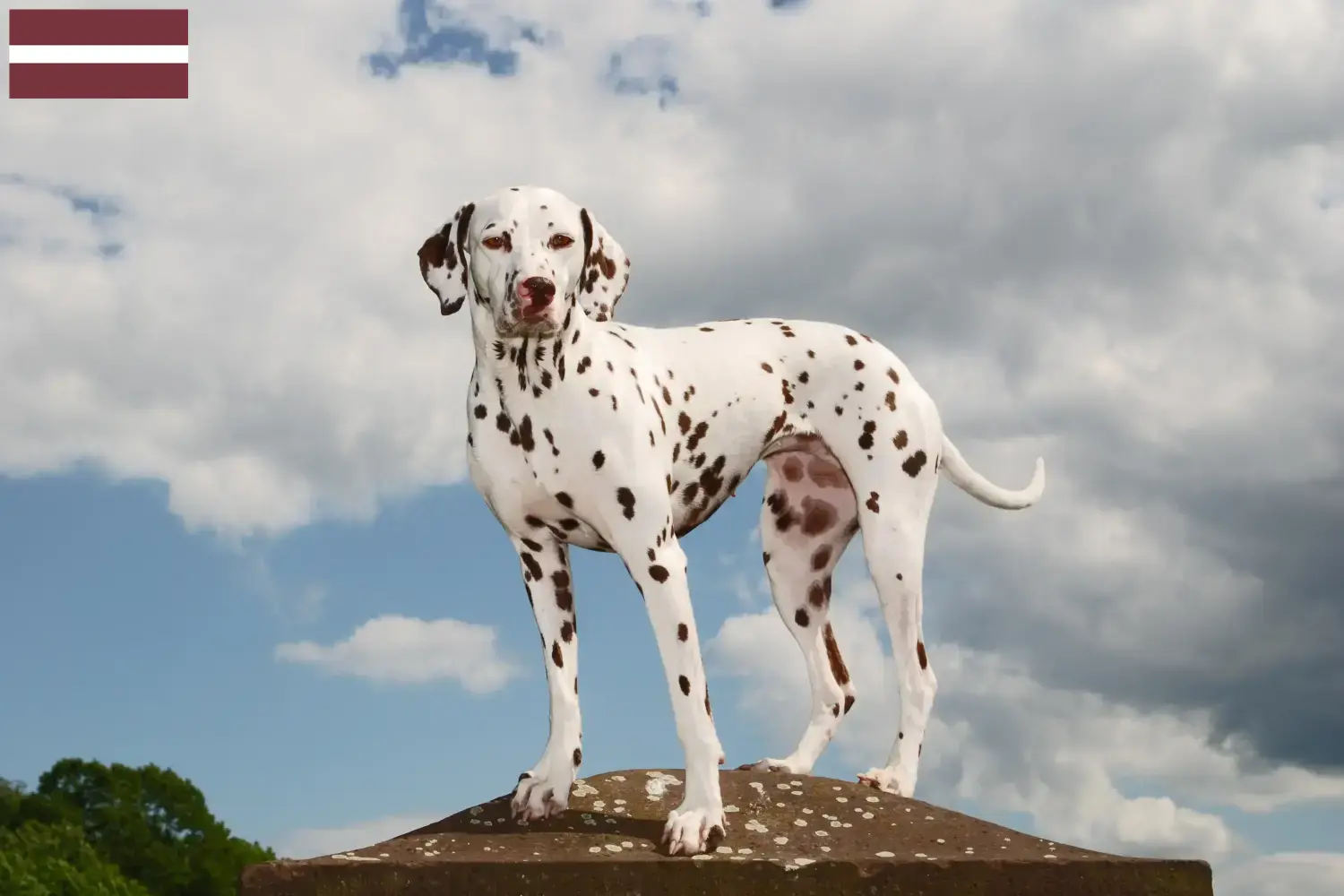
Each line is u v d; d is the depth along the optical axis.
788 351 5.50
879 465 5.49
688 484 5.24
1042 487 6.21
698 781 4.60
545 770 4.88
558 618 5.01
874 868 4.42
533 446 4.74
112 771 32.03
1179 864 4.58
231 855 33.03
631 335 5.18
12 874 25.47
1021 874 4.49
